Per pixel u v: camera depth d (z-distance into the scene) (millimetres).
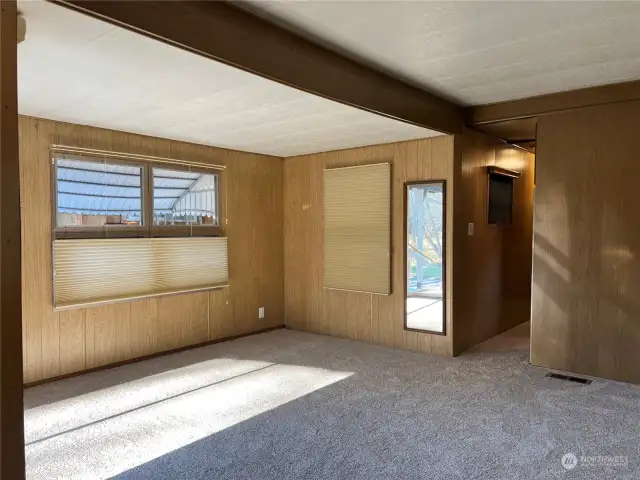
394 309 5047
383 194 5059
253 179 5656
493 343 5160
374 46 2930
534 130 4941
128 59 2580
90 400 3459
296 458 2590
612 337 3883
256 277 5699
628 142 3787
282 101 3404
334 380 3908
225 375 4055
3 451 1573
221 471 2457
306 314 5855
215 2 2309
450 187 4621
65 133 3951
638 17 2521
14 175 1605
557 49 2990
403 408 3287
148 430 2953
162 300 4672
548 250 4184
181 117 3852
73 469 2480
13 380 1600
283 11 2449
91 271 4066
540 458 2572
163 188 4699
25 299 3705
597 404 3340
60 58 2557
